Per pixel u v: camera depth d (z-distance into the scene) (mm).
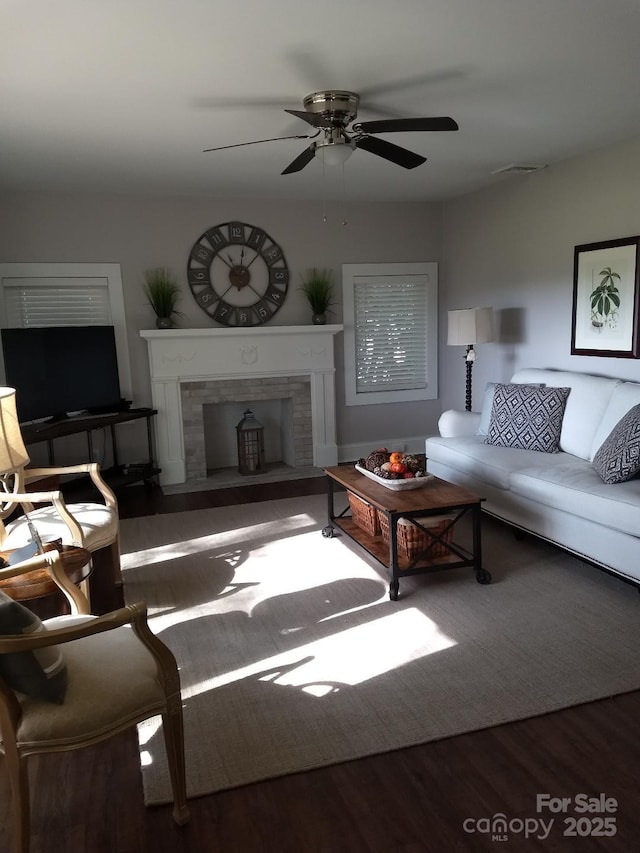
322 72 2879
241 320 5867
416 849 1738
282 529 4402
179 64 2727
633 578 3080
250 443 5941
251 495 5305
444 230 6445
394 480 3475
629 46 2695
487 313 5266
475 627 2920
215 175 4836
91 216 5340
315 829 1817
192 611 3189
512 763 2053
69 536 3004
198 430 5789
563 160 4770
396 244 6312
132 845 1788
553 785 1953
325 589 3393
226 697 2447
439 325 6598
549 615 3012
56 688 1666
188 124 3568
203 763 2088
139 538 4312
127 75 2828
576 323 4770
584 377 4359
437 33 2520
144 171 4641
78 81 2879
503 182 5480
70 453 5430
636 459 3279
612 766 2023
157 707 1788
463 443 4586
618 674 2512
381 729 2229
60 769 2104
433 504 3219
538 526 3688
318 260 6062
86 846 1789
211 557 3920
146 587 3504
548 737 2170
